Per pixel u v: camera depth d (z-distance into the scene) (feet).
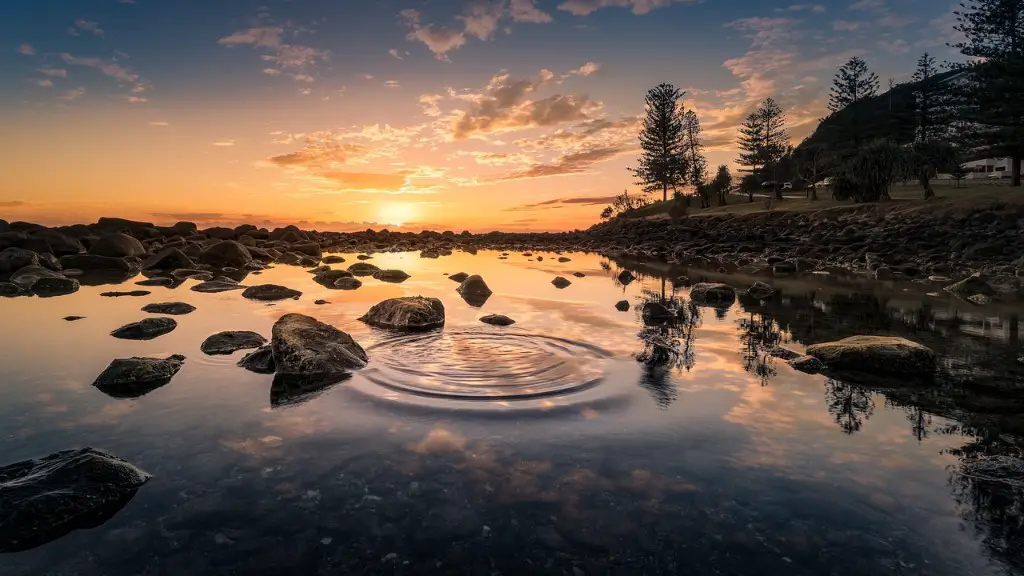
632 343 26.13
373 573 8.75
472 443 13.79
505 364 21.75
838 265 81.25
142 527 9.91
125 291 45.24
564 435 14.40
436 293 45.57
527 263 89.51
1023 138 146.20
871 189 162.30
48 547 9.33
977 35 166.09
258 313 34.04
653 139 310.24
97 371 20.39
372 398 17.26
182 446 13.43
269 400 17.06
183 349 24.18
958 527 10.23
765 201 242.17
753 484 11.82
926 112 248.73
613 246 158.20
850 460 13.11
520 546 9.50
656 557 9.25
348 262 89.86
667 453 13.37
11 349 23.97
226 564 8.91
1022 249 76.18
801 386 19.25
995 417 16.19
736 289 51.80
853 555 9.36
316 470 12.18
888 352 21.61
